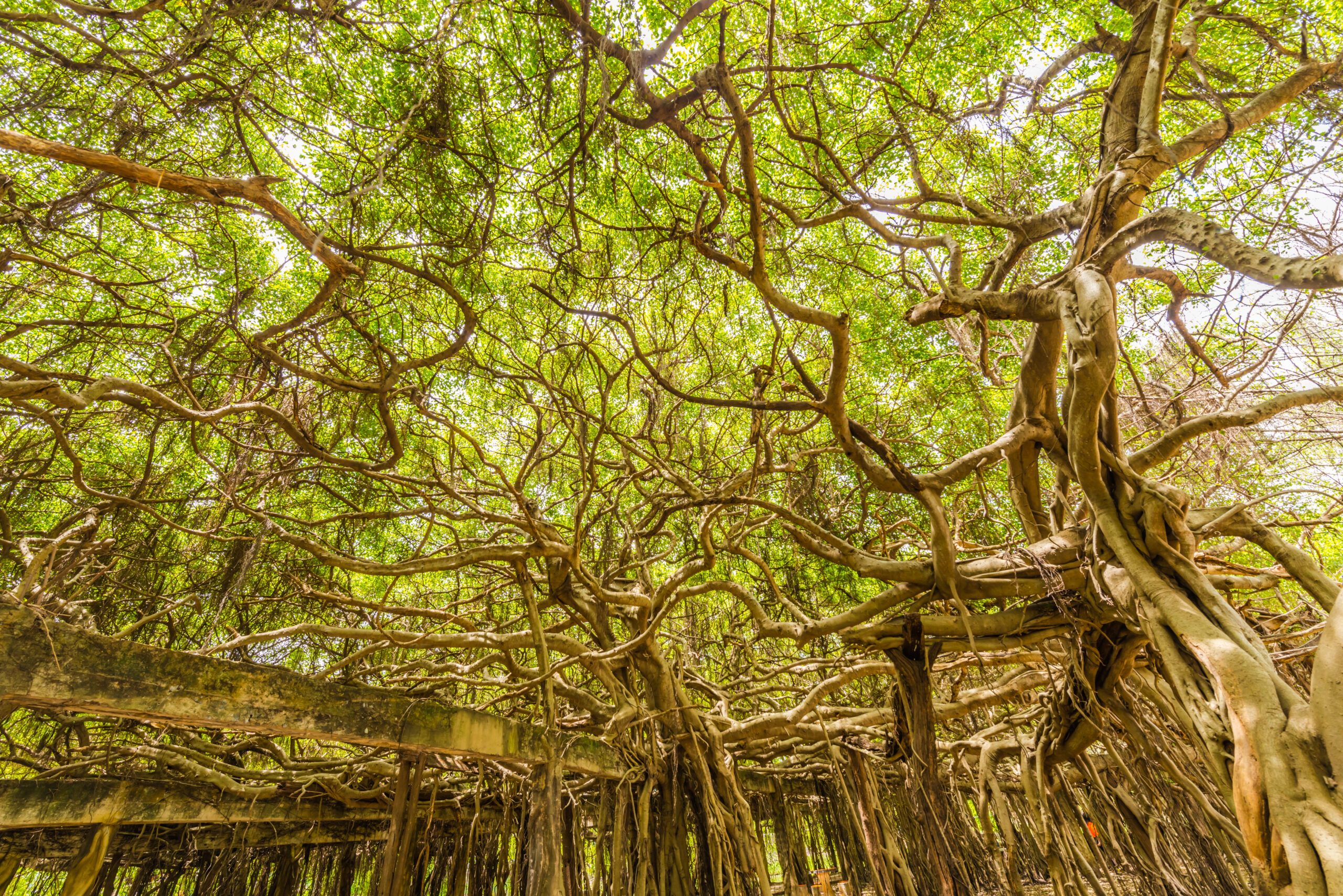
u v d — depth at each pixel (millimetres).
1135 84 6109
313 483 7305
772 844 13961
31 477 5914
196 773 7016
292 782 8055
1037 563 6703
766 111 7414
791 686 10617
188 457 7773
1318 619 8070
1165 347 7523
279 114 5027
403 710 6020
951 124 5898
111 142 4648
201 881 8031
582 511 7156
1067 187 7609
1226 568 7281
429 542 10641
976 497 10031
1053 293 5828
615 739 8539
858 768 10094
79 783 6129
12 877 6777
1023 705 10336
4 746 7770
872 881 9141
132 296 6605
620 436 7613
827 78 7238
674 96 5223
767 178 7547
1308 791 3957
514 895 8367
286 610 8234
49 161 5129
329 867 9586
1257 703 4480
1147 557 5781
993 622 7305
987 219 6438
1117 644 7109
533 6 5293
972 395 9328
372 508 8781
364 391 5914
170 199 5527
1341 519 8180
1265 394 7090
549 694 7348
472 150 6195
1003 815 9727
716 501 7289
